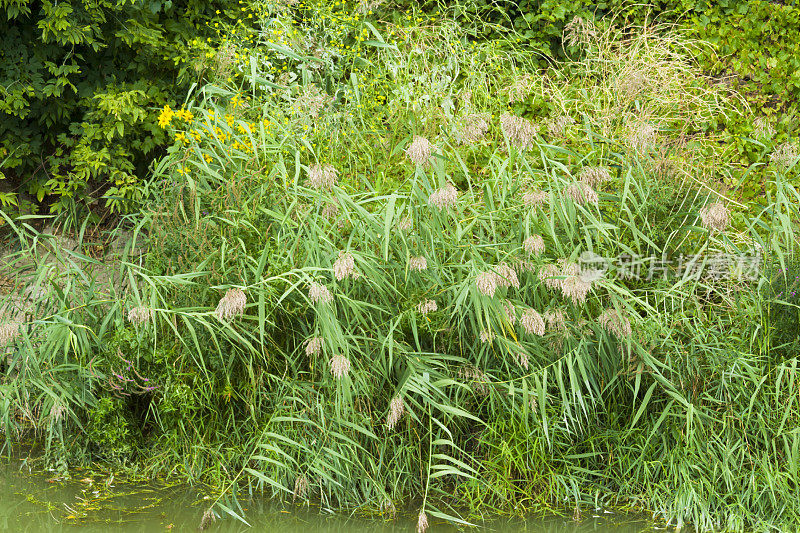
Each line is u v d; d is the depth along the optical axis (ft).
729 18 24.02
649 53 22.67
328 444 15.37
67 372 16.62
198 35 24.45
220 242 16.42
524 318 14.66
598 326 15.64
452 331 16.07
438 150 16.48
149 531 13.71
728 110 23.52
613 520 14.76
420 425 15.88
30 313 17.43
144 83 22.99
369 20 25.25
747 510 14.70
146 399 17.15
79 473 16.24
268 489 15.61
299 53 22.98
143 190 18.76
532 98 23.62
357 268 15.15
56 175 22.17
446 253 16.43
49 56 22.11
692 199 18.04
